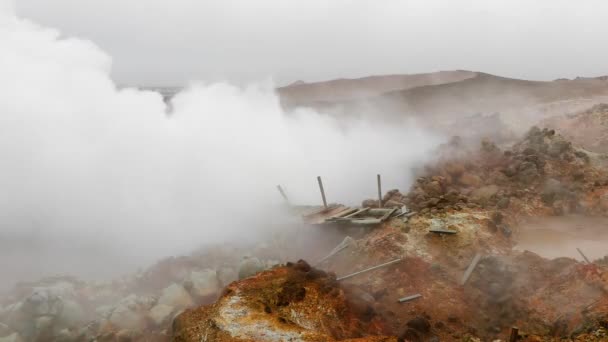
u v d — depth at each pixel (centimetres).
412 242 1201
